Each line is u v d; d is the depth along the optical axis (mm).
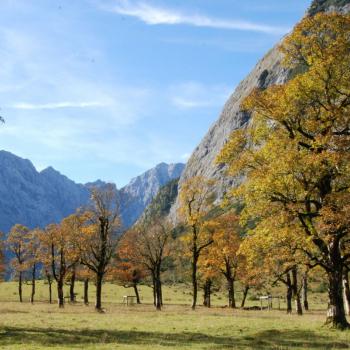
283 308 71375
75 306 64125
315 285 97625
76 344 21469
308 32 27391
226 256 61656
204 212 51375
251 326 30484
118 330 28000
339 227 23969
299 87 25953
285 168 23984
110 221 53375
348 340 22844
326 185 25750
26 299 88562
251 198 25656
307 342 22625
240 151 28859
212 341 23344
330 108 25938
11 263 72438
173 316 40906
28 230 72438
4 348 19594
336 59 25484
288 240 25094
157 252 57562
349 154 23031
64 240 59094
